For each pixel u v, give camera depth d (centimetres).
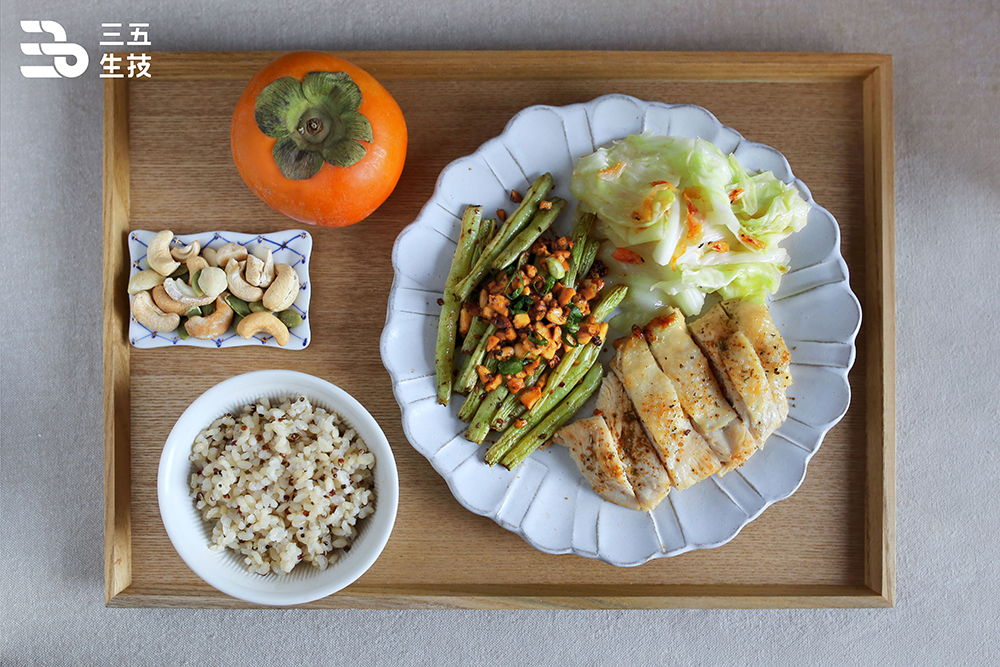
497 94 52
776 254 50
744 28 54
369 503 50
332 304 52
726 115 52
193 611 54
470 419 50
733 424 49
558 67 51
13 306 54
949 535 54
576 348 49
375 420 51
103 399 52
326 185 46
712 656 54
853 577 52
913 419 54
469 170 50
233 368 52
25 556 54
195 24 53
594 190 49
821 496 52
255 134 46
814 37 54
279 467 49
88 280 54
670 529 50
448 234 51
